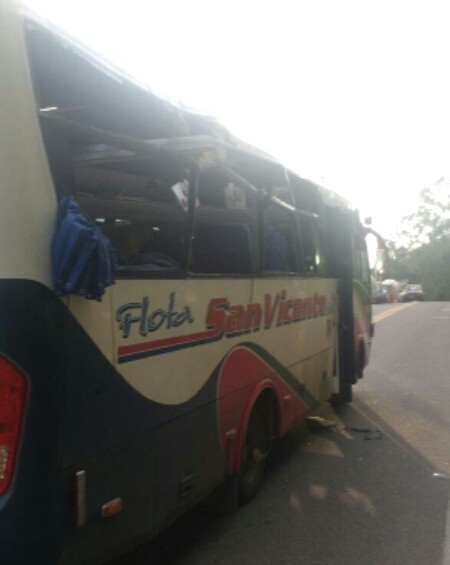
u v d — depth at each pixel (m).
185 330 4.43
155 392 4.04
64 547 3.23
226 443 5.16
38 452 3.03
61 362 3.16
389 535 5.21
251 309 5.62
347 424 8.86
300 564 4.70
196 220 4.63
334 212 8.98
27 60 3.14
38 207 3.07
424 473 6.79
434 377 12.56
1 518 2.90
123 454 3.70
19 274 2.95
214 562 4.73
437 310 36.62
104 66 3.78
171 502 4.27
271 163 5.75
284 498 6.06
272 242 6.33
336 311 9.02
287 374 6.64
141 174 4.17
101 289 3.15
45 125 3.18
